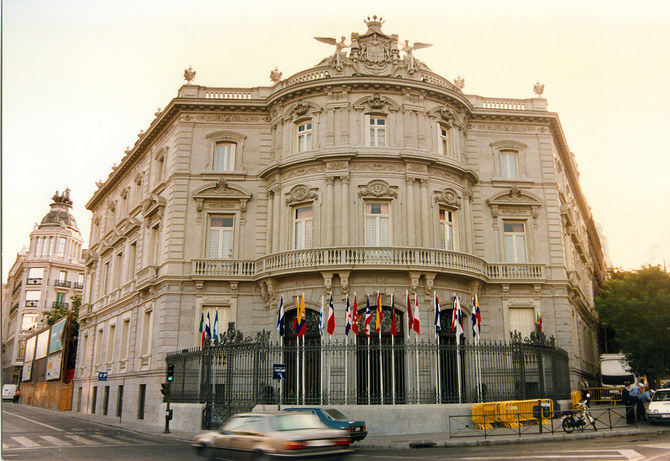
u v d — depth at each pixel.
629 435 20.53
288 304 29.88
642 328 34.38
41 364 65.88
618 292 38.16
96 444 20.86
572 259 39.53
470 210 33.75
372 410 22.53
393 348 24.14
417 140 31.67
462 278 30.44
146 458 16.30
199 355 26.92
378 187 30.81
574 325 36.53
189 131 34.31
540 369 25.58
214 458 12.75
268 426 11.88
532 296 33.12
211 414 25.22
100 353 44.22
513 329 32.72
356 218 30.44
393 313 24.86
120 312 39.72
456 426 22.86
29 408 54.94
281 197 32.25
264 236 32.88
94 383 43.06
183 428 26.62
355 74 32.34
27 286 89.44
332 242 29.97
